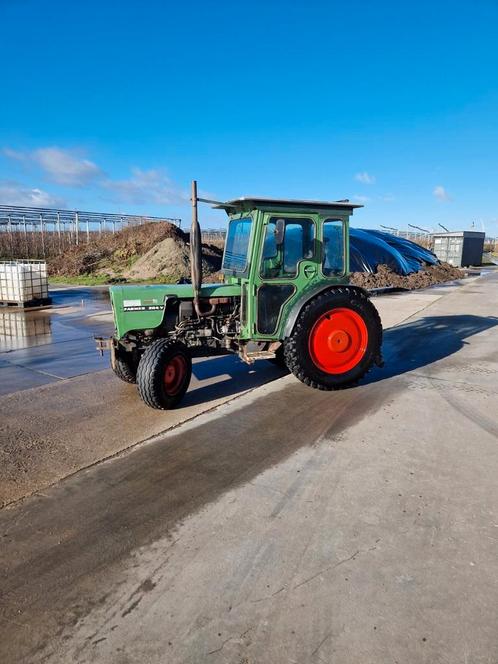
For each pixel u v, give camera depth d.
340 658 1.83
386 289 15.27
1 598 2.18
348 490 3.04
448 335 8.12
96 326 9.54
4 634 1.98
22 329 9.23
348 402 4.71
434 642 1.90
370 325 5.12
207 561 2.40
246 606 2.10
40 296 12.78
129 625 2.01
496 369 5.91
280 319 4.96
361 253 17.67
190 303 5.05
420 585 2.20
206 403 4.72
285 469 3.33
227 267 5.51
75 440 3.86
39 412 4.50
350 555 2.42
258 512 2.81
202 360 6.48
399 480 3.16
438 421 4.19
